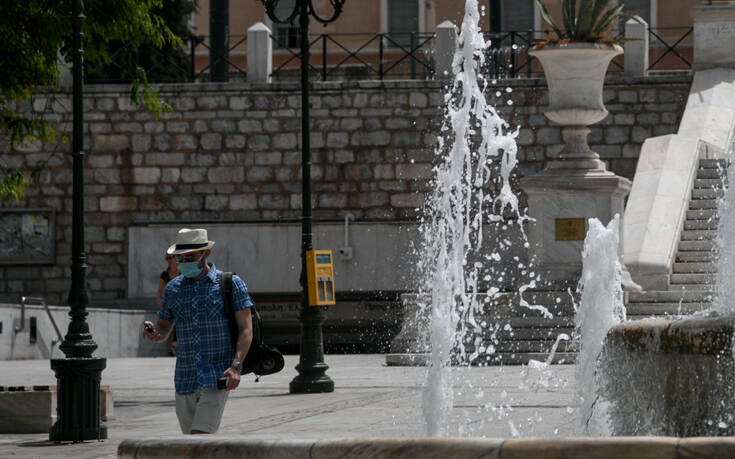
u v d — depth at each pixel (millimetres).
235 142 46906
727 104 42781
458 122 14836
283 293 46250
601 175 31984
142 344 41750
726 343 8586
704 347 8789
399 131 46562
